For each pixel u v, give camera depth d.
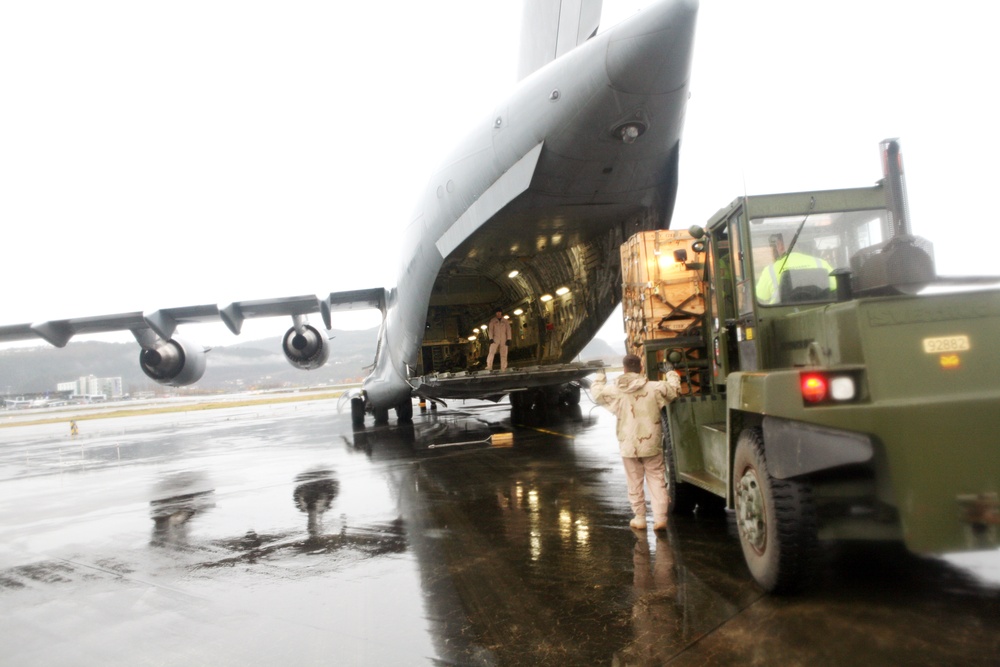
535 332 13.88
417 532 5.55
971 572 3.62
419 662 3.03
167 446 16.08
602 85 6.99
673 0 6.24
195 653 3.31
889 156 3.91
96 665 3.26
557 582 4.00
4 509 8.21
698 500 5.62
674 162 8.41
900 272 3.57
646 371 5.71
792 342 3.73
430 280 11.17
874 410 2.86
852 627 3.00
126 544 5.87
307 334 16.39
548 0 9.02
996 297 3.01
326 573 4.55
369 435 14.82
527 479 7.72
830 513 3.43
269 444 14.59
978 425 2.86
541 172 8.13
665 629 3.16
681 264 5.85
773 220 4.17
